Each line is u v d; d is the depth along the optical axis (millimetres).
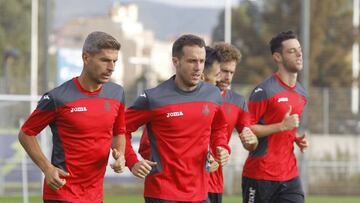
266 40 67500
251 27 68000
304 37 52375
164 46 67875
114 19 63969
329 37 80812
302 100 23812
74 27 61875
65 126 18312
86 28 62219
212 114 19156
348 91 60156
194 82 18719
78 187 18453
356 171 58969
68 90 18328
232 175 56188
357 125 59844
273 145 23359
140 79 62844
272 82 23641
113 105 18594
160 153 19000
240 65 66750
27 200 45031
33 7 54250
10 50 54531
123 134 19297
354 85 79750
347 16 81250
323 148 59156
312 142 59062
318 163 58406
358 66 80625
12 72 56281
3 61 56656
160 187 18906
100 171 18688
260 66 67062
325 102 60000
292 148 23719
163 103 18938
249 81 66562
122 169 18562
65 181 18016
